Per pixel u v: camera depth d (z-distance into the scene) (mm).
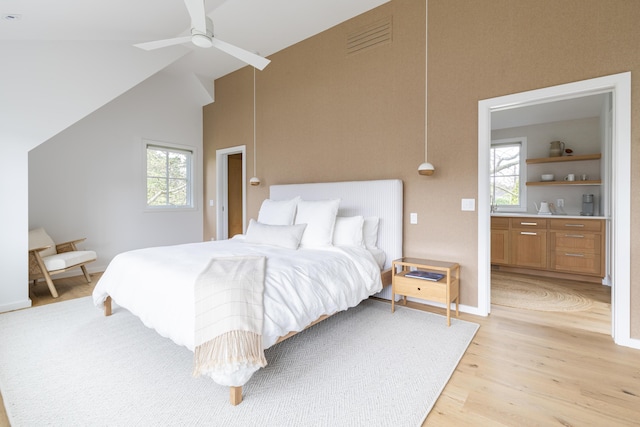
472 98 2912
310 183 4020
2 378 1854
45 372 1922
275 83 4504
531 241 4504
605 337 2457
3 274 2990
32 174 4027
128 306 2246
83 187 4453
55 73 3283
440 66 3080
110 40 3635
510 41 2723
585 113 4680
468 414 1566
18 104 3076
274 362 2053
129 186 4906
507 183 5582
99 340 2363
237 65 4895
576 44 2445
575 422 1508
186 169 5703
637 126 2227
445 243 3090
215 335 1588
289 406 1614
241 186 5930
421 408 1599
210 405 1621
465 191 2969
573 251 4195
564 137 5004
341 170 3816
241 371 1589
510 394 1730
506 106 2818
